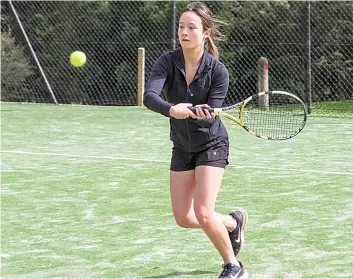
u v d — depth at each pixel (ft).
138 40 131.54
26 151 71.20
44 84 136.67
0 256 36.47
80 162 64.28
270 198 48.39
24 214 45.34
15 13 124.26
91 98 135.54
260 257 34.94
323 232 39.47
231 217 33.65
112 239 39.29
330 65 115.34
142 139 79.25
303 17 117.50
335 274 32.01
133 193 51.03
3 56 137.39
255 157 65.62
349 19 115.03
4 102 129.70
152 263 34.65
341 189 50.83
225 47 122.52
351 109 106.32
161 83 30.81
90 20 134.72
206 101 31.17
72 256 36.24
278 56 120.47
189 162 31.68
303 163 62.08
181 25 30.68
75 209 46.52
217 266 33.96
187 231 40.68
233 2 122.42
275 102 52.11
